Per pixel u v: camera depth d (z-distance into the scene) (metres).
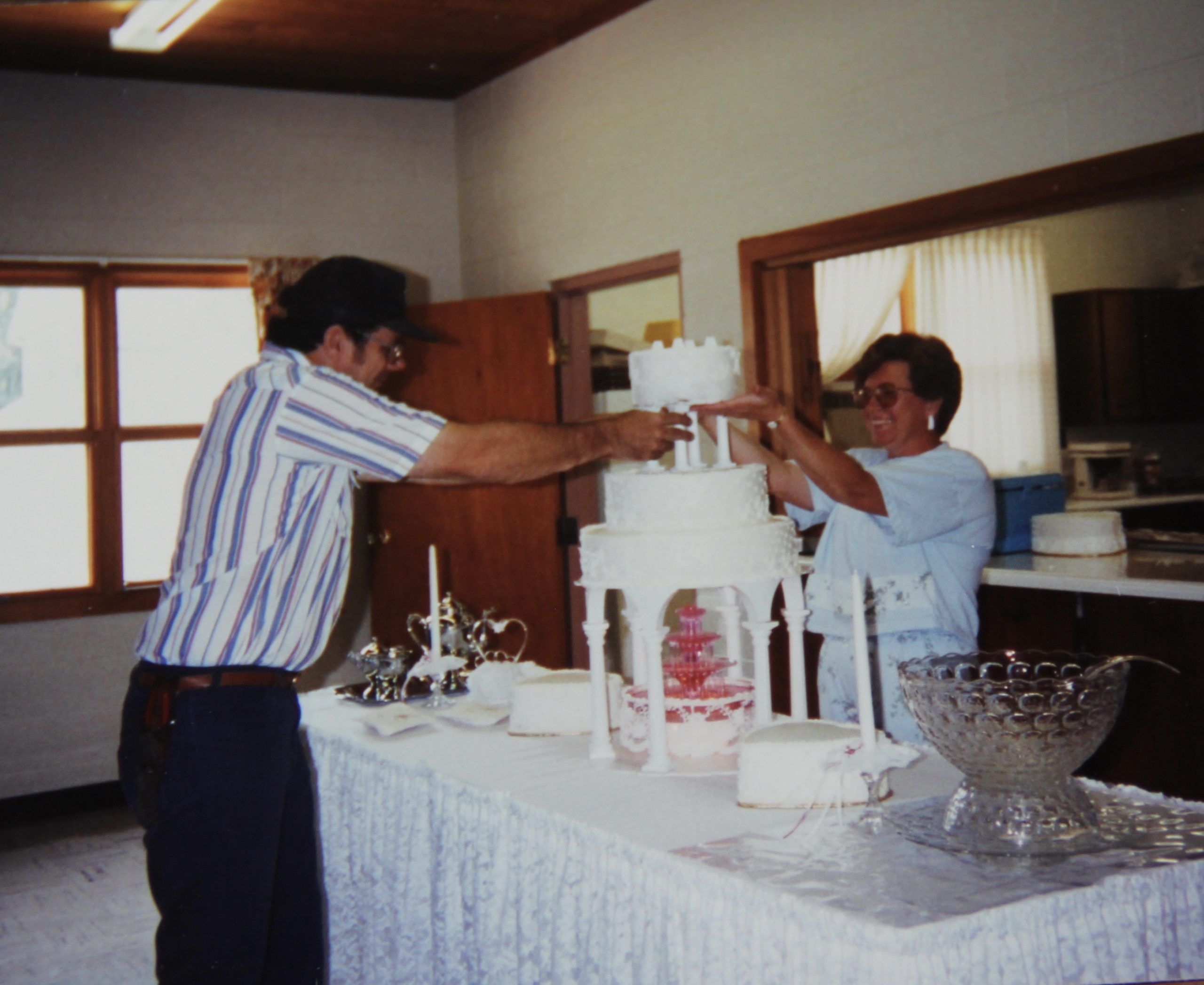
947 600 2.28
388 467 1.85
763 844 1.43
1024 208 2.96
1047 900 1.21
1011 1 2.96
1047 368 5.61
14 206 4.28
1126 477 5.12
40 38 4.10
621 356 4.82
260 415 1.85
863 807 1.53
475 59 4.64
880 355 2.36
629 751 1.90
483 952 1.77
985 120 3.04
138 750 1.85
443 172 5.11
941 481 2.21
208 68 4.50
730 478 1.76
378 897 2.08
